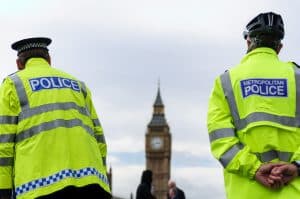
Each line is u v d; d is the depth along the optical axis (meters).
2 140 7.45
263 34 6.69
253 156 6.25
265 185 6.16
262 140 6.34
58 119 7.53
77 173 7.43
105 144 8.12
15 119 7.53
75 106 7.72
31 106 7.55
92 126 7.93
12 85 7.65
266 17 6.72
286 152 6.35
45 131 7.44
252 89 6.48
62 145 7.43
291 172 6.13
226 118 6.54
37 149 7.36
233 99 6.55
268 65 6.60
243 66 6.66
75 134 7.55
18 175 7.32
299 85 6.52
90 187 7.44
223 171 6.57
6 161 7.41
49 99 7.62
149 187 20.14
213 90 6.72
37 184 7.26
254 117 6.39
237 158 6.25
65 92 7.74
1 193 7.38
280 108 6.42
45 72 7.82
